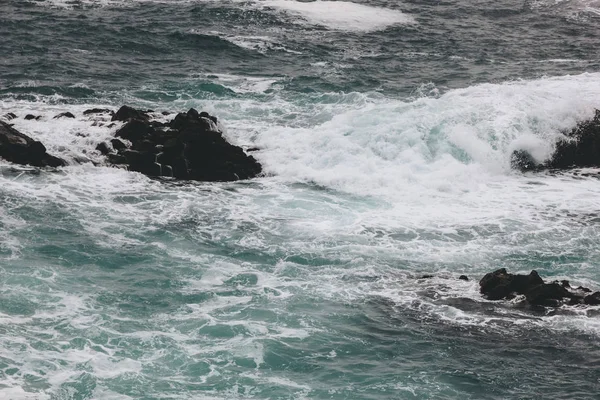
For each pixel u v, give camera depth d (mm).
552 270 81750
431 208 93438
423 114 106812
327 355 68125
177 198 93000
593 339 70562
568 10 173000
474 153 103188
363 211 92125
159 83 126500
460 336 70875
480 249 85062
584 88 117875
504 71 137000
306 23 157125
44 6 158125
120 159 99062
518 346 69688
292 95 124125
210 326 70938
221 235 85812
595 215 93188
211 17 156750
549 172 104812
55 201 89688
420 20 163500
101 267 78625
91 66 131375
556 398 63781
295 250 83562
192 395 62875
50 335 68125
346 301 75500
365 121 106438
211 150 100062
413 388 64500
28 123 104812
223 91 124438
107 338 68438
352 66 137250
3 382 62531
